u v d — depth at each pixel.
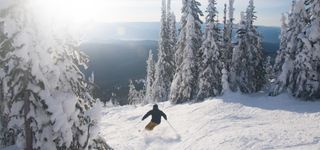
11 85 7.77
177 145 16.03
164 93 49.12
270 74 52.47
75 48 8.59
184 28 38.47
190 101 36.09
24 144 8.46
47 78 8.02
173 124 21.80
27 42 7.53
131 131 21.17
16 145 9.06
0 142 9.21
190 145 15.18
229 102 25.81
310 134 13.17
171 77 49.84
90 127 8.62
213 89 33.78
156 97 49.22
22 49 7.52
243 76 36.09
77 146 8.46
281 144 12.22
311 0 25.06
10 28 7.50
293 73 26.03
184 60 36.81
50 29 7.93
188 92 36.56
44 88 7.87
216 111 23.20
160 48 49.56
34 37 7.69
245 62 36.00
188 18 36.44
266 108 22.41
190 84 36.50
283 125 15.84
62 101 8.15
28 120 8.23
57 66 8.05
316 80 24.47
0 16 7.68
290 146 11.87
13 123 8.38
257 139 13.30
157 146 16.20
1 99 8.08
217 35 34.56
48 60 7.82
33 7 7.84
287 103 23.69
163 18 48.97
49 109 7.88
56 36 8.11
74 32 8.36
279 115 19.67
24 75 7.76
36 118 8.12
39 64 7.79
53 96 8.12
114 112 35.19
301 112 19.84
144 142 17.09
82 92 8.84
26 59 7.55
